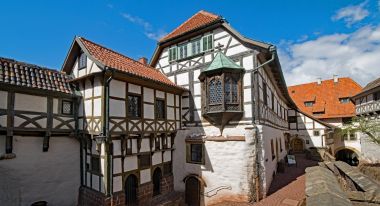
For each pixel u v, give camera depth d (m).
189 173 12.62
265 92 13.30
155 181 11.81
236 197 10.98
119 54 12.36
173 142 13.09
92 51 10.24
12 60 9.20
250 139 10.94
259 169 10.83
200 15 14.95
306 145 26.22
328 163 10.84
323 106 28.97
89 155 10.40
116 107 9.63
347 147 26.52
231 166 11.31
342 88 30.08
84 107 10.27
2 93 8.24
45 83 9.62
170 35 15.16
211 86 11.91
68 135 10.34
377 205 5.15
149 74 12.03
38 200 9.36
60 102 9.97
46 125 9.39
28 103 8.91
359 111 24.89
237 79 11.63
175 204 11.71
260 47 11.15
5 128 8.22
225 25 12.20
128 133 10.01
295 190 11.22
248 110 11.30
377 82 22.11
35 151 9.37
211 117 11.93
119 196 9.58
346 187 8.02
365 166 14.65
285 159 19.27
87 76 9.65
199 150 12.57
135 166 10.47
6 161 8.53
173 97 12.98
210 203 11.69
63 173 10.27
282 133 20.84
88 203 10.01
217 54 12.20
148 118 11.16
